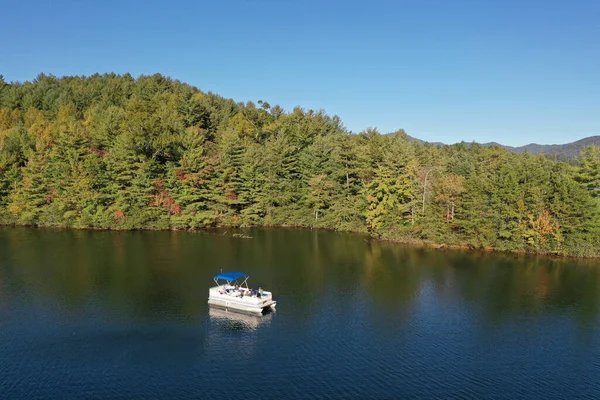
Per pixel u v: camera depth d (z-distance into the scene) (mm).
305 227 121000
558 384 38625
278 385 37281
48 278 65062
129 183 111250
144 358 41469
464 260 81562
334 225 119000
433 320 52281
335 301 58438
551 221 83562
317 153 123688
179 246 89625
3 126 141250
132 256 79562
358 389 37000
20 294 57969
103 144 119375
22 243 88812
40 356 41469
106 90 171375
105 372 38812
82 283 63031
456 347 45250
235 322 50625
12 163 112938
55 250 83062
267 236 105500
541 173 87000
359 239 103438
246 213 118500
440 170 112312
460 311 55281
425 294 61656
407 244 97312
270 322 50906
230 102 189750
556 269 74875
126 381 37438
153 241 93938
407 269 75000
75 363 40281
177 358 41625
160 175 111438
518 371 40688
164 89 181875
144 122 108938
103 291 59812
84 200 104750
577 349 45219
